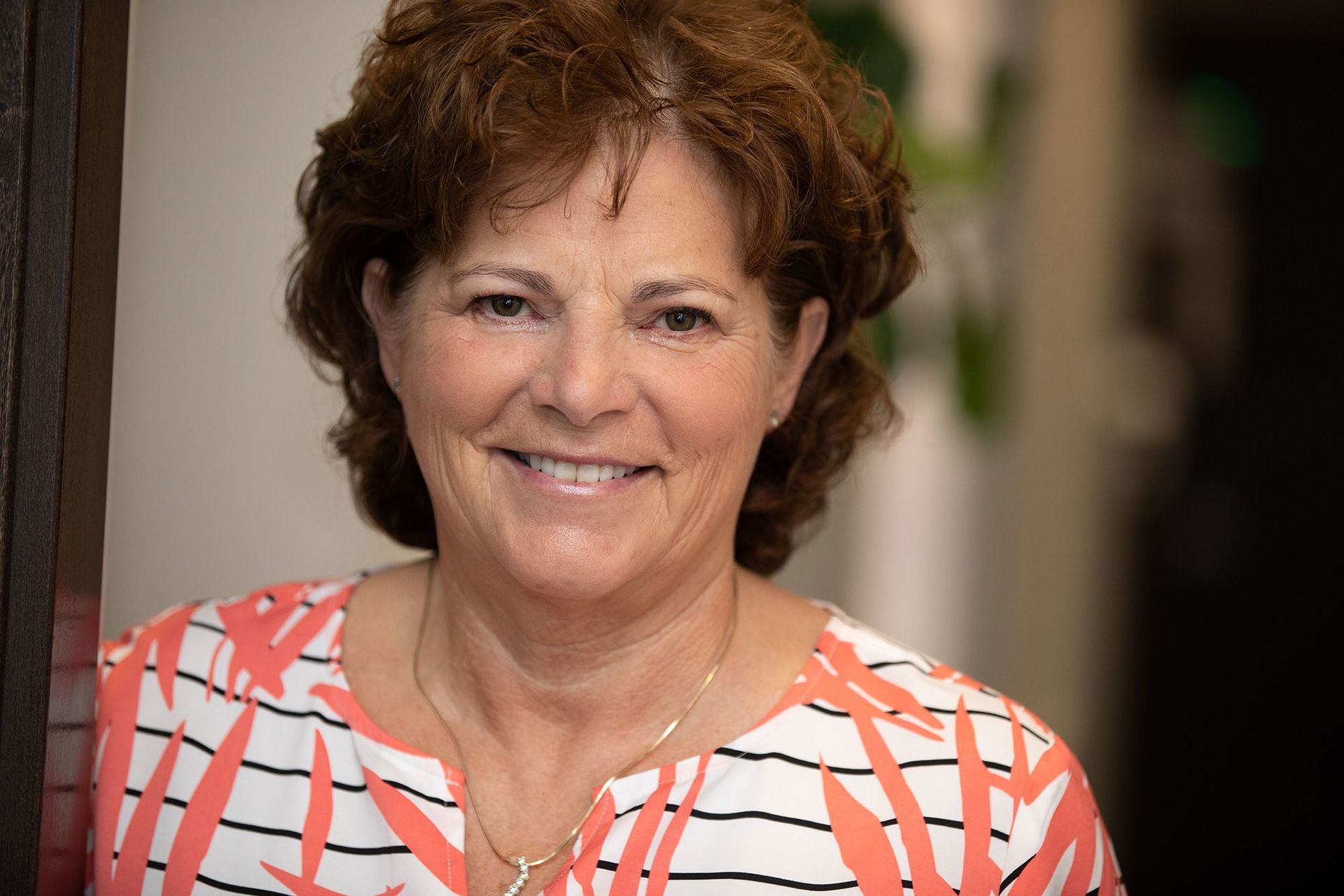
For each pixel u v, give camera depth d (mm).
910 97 2678
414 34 1227
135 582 2273
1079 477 3932
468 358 1206
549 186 1166
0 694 1166
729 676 1341
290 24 2217
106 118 1245
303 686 1388
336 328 1450
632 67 1148
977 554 3832
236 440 2275
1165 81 4191
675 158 1180
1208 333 4223
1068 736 3988
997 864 1251
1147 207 4145
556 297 1184
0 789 1171
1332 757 4254
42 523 1161
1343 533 4223
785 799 1260
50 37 1138
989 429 3031
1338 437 4250
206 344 2254
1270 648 4281
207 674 1418
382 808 1290
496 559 1247
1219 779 4258
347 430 1539
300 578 2316
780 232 1205
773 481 1526
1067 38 3779
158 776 1367
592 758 1319
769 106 1190
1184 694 4262
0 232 1141
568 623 1280
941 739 1303
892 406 1612
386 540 2332
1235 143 4227
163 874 1327
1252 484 4266
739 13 1278
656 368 1196
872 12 2625
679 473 1235
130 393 2242
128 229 2215
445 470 1262
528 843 1288
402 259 1316
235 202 2232
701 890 1225
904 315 2887
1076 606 3971
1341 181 4223
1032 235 3797
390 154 1268
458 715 1364
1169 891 4238
